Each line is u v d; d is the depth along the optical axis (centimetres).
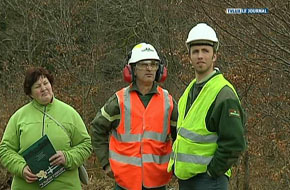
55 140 611
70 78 1780
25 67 1991
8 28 2409
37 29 2170
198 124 551
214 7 867
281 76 937
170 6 1326
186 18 1142
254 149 991
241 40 834
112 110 636
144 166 625
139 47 634
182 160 559
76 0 2052
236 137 529
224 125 532
